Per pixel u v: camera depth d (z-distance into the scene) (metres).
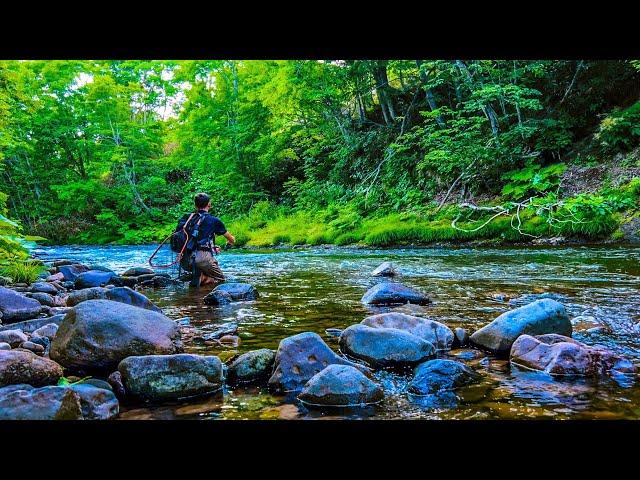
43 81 25.34
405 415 2.19
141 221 25.59
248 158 23.72
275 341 3.53
